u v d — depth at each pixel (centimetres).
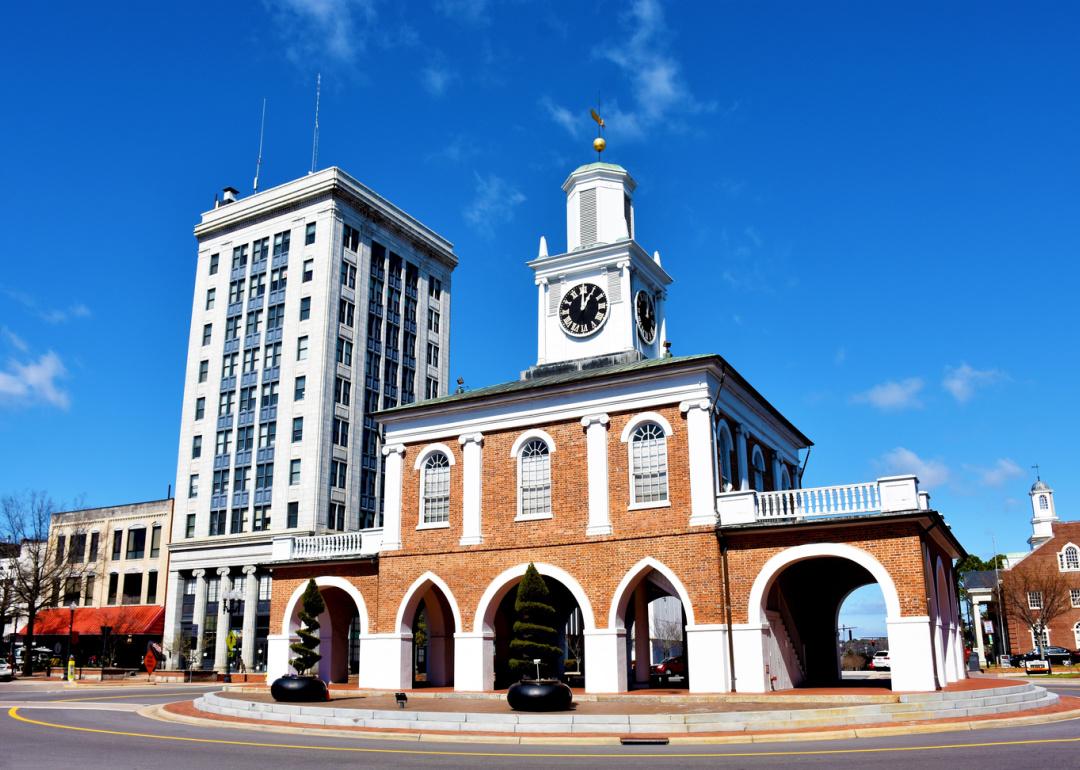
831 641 3834
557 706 2594
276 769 1669
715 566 3119
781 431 4431
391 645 3688
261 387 8069
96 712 3259
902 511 2881
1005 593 9331
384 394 8456
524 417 3638
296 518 7494
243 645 7344
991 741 1912
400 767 1692
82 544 8844
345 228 8312
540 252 4416
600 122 4625
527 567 3341
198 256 8906
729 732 2230
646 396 3397
